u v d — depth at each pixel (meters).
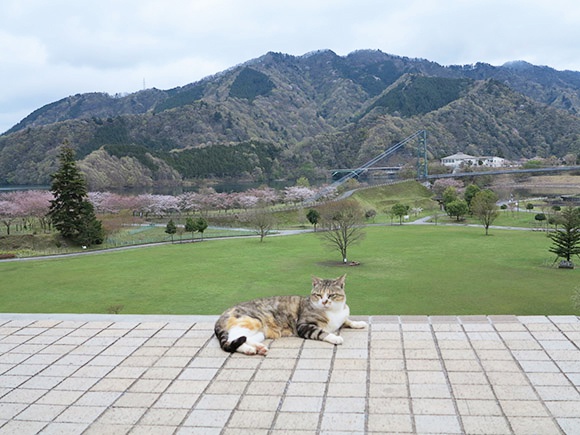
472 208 59.75
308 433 3.43
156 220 70.19
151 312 23.66
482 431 3.38
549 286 27.19
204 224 52.47
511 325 5.48
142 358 4.94
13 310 24.59
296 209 71.25
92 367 4.78
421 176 108.06
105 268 35.84
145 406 3.94
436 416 3.60
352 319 5.89
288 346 5.09
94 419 3.77
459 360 4.61
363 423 3.53
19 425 3.72
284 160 142.50
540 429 3.39
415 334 5.32
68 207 48.66
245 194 87.81
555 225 51.06
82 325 6.09
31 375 4.66
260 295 26.50
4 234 50.47
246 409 3.81
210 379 4.38
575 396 3.85
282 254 40.59
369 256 38.59
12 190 97.94
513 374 4.27
